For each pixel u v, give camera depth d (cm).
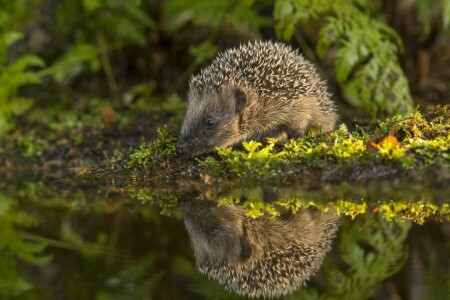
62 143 1410
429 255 768
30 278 770
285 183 1024
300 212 945
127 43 1731
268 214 948
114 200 1077
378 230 859
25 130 1510
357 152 1020
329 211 941
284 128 1229
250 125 1211
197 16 1591
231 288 715
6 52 1642
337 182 1005
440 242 805
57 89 1700
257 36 1698
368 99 1351
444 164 991
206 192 1058
